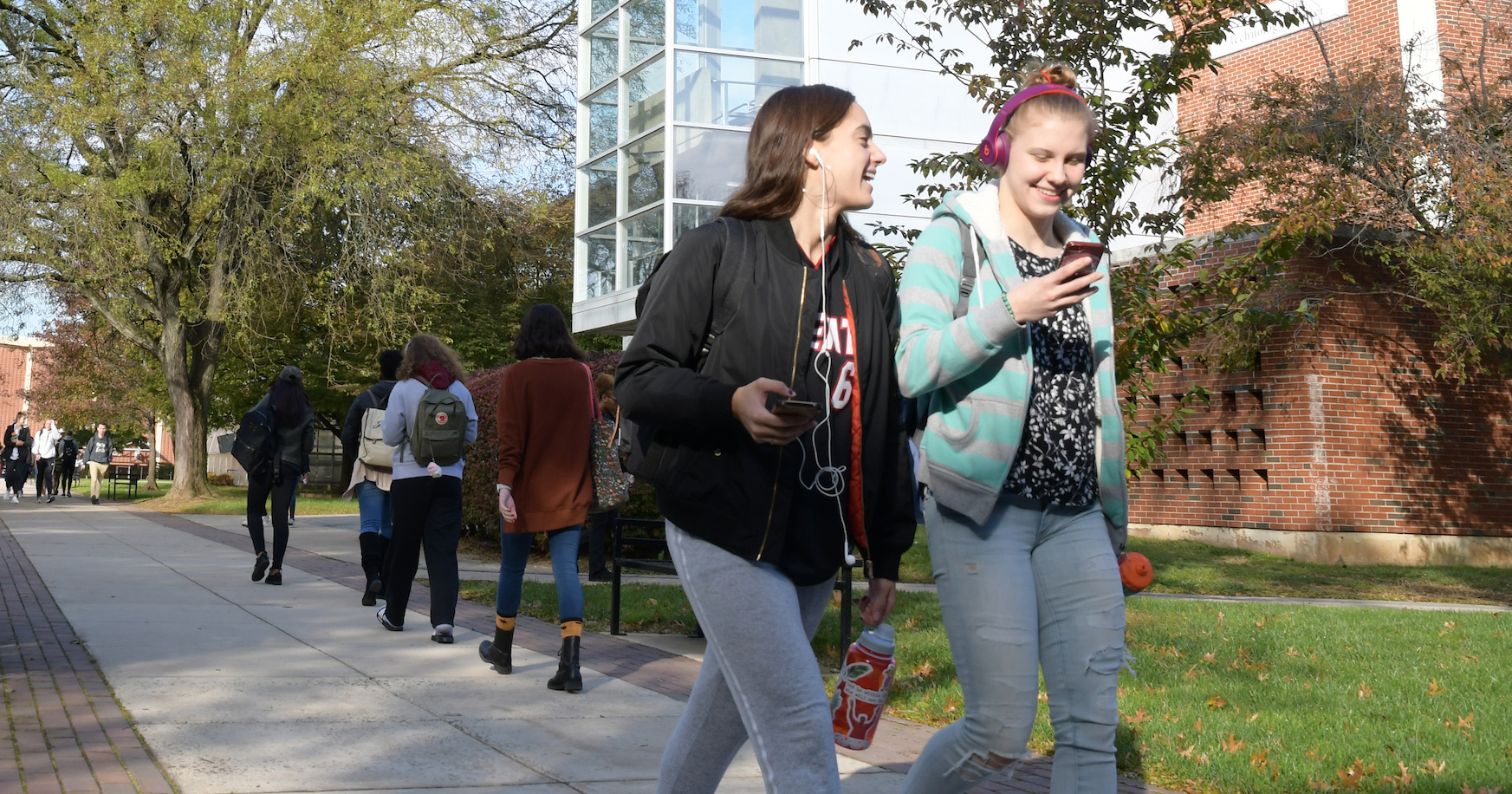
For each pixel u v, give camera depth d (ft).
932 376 8.10
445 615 22.94
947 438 8.55
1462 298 42.98
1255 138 43.73
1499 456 51.80
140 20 73.31
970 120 70.54
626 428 8.88
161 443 174.29
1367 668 22.49
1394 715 17.88
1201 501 53.62
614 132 71.82
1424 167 44.01
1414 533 49.88
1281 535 50.03
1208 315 34.45
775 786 7.41
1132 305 31.01
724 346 7.81
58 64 78.95
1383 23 63.87
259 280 81.71
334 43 77.10
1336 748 15.49
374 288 79.92
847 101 8.20
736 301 7.81
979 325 7.84
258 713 15.99
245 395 109.60
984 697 8.59
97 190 74.49
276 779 12.73
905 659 21.90
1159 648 24.54
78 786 12.02
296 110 76.38
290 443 32.53
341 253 82.07
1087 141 8.93
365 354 101.55
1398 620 30.17
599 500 19.38
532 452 19.01
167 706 16.24
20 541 45.01
